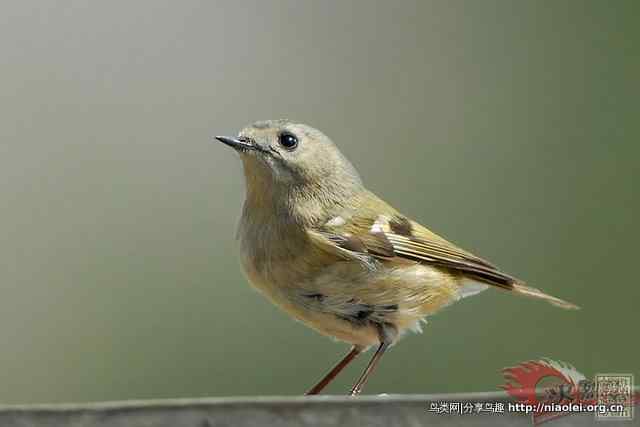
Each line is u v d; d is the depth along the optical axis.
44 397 13.01
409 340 13.30
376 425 6.28
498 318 13.69
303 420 6.23
